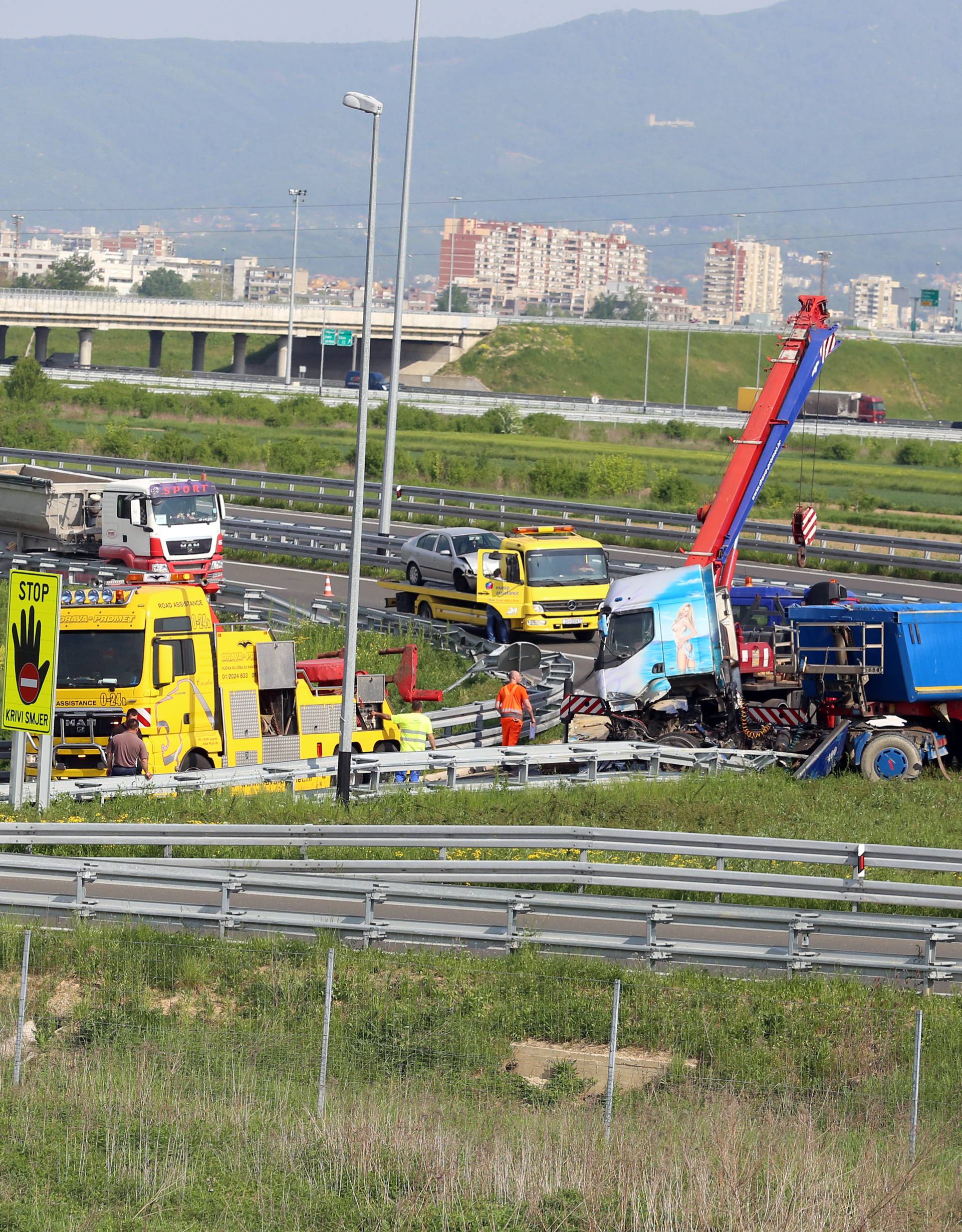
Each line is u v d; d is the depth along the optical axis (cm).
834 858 5397
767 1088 4062
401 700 9269
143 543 12056
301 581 13650
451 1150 3584
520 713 8038
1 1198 3369
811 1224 3178
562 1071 4225
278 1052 4256
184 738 7069
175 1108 3809
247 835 5841
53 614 6028
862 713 7875
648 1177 3400
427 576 11838
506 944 4981
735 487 8788
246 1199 3378
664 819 6581
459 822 6488
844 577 14275
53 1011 4628
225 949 4931
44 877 5444
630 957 4931
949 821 6612
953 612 7825
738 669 8125
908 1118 3791
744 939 5091
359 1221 3300
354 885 5116
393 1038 4341
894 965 4806
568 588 11075
